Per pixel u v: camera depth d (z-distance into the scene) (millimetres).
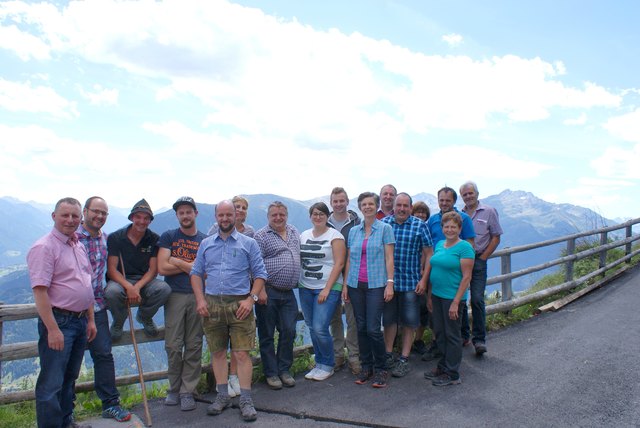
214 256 4793
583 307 8203
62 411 4305
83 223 4594
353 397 4973
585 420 4168
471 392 4906
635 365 5410
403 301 5543
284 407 4793
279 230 5453
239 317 4633
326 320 5535
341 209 6027
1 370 4836
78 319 4180
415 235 5535
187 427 4414
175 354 4984
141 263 4973
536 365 5582
